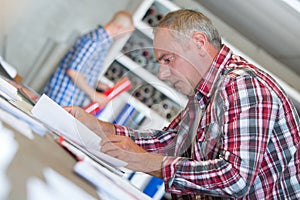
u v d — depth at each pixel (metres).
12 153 0.82
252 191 1.39
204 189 1.31
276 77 3.10
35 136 0.96
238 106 1.31
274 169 1.39
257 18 2.90
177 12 1.44
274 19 2.80
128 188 1.09
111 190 0.93
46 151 0.92
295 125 1.40
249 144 1.28
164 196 2.58
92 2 3.08
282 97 1.37
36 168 0.82
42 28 3.08
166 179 1.30
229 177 1.27
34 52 3.08
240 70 1.36
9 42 3.04
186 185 1.31
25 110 1.23
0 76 1.79
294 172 1.41
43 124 1.13
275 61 3.32
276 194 1.40
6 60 3.04
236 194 1.30
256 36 3.21
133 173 2.29
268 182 1.39
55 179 0.83
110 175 1.09
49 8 3.07
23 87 1.87
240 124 1.29
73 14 3.12
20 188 0.76
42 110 1.23
